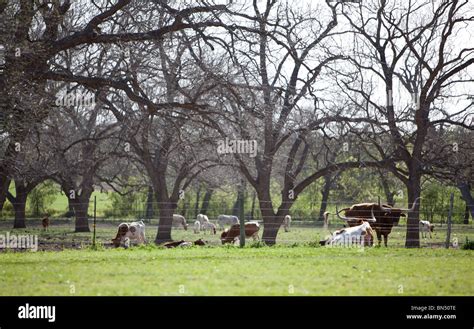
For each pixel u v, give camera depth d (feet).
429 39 135.85
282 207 131.64
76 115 149.89
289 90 111.34
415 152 126.82
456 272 49.34
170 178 207.21
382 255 63.62
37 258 60.90
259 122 101.19
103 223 196.75
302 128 121.08
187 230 197.06
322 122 123.03
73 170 151.74
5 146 101.50
